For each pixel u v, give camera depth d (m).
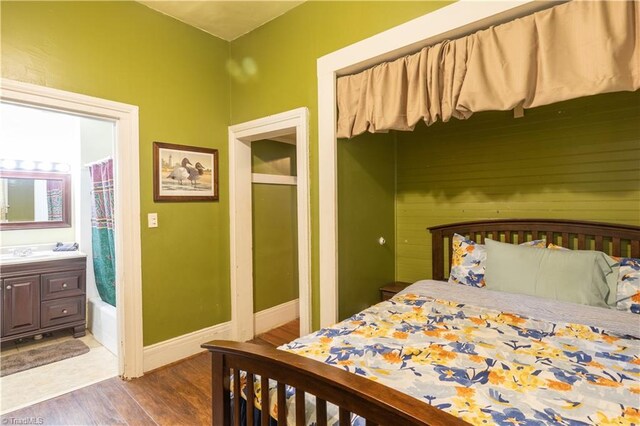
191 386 2.38
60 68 2.13
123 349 2.46
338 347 1.46
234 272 3.11
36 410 2.12
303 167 2.51
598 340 1.50
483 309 1.92
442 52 1.90
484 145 2.72
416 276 3.11
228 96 3.10
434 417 0.77
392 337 1.57
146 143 2.55
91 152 3.69
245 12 2.63
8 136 3.51
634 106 2.12
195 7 2.56
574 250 2.08
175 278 2.74
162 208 2.65
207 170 2.94
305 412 1.08
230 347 1.23
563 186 2.37
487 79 1.73
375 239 2.88
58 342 3.28
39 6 2.05
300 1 2.50
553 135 2.41
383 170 3.01
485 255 2.39
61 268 3.33
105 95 2.33
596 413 0.99
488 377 1.20
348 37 2.27
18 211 3.58
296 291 3.85
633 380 1.17
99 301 3.49
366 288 2.76
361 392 0.87
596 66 1.44
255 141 3.36
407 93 2.05
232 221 3.10
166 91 2.66
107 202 3.29
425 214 3.04
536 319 1.74
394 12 2.05
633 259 1.93
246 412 1.24
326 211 2.40
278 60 2.70
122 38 2.41
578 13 1.49
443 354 1.39
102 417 2.04
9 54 1.95
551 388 1.13
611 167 2.19
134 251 2.48
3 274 3.01
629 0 1.40
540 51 1.58
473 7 1.75
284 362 1.05
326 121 2.38
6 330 3.02
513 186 2.59
